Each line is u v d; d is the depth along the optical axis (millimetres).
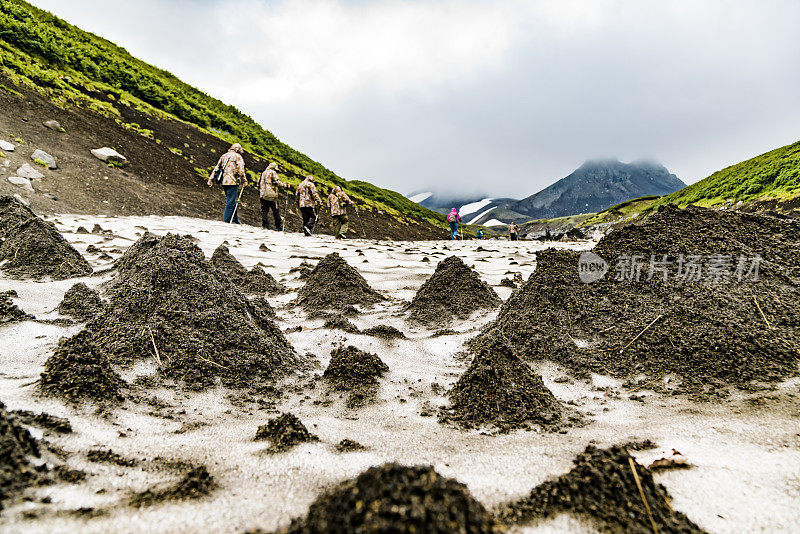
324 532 929
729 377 2305
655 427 1892
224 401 2174
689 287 3082
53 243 5105
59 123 15008
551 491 1342
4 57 15766
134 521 1149
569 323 3131
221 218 15945
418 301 4441
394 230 27781
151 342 2521
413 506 891
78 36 24234
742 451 1634
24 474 1191
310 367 2818
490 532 934
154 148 18219
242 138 27406
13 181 10781
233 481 1415
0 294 3348
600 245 3883
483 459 1645
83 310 3348
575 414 2082
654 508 1277
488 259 9352
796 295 2918
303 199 13562
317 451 1657
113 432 1672
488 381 2207
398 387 2504
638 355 2652
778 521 1262
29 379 2086
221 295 3010
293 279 5953
